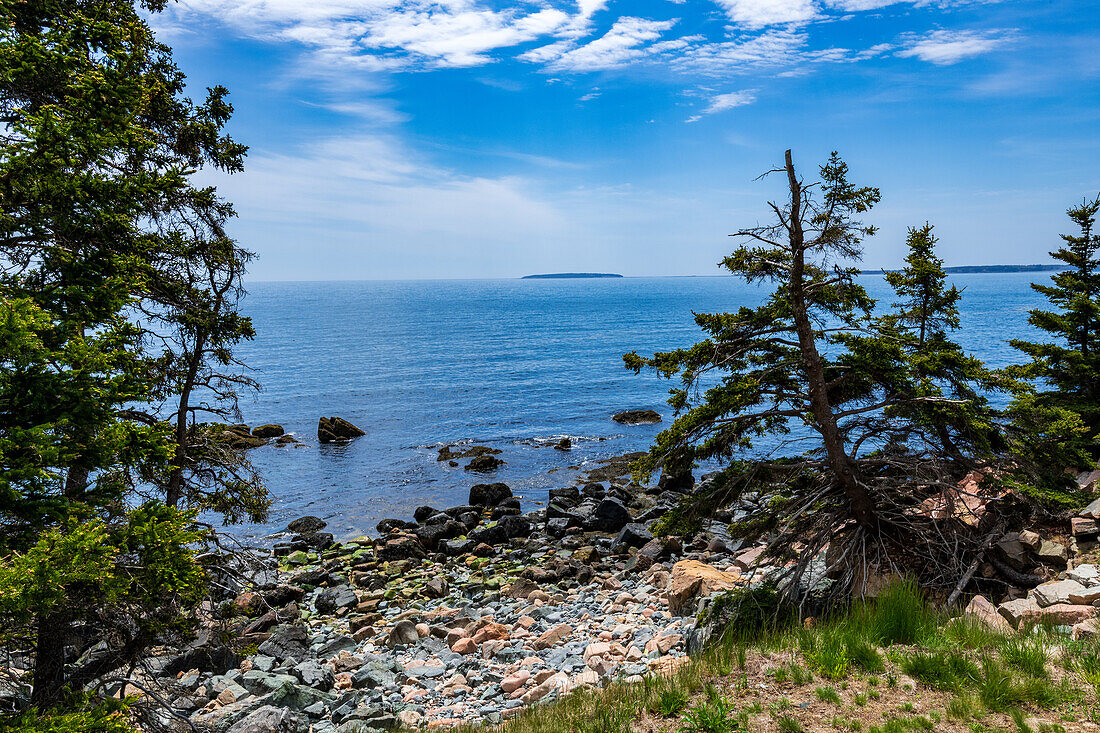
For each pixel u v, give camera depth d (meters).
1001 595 11.27
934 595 11.47
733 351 12.51
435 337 123.12
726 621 11.40
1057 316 16.95
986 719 6.79
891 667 8.14
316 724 11.02
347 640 15.66
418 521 28.94
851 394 13.08
